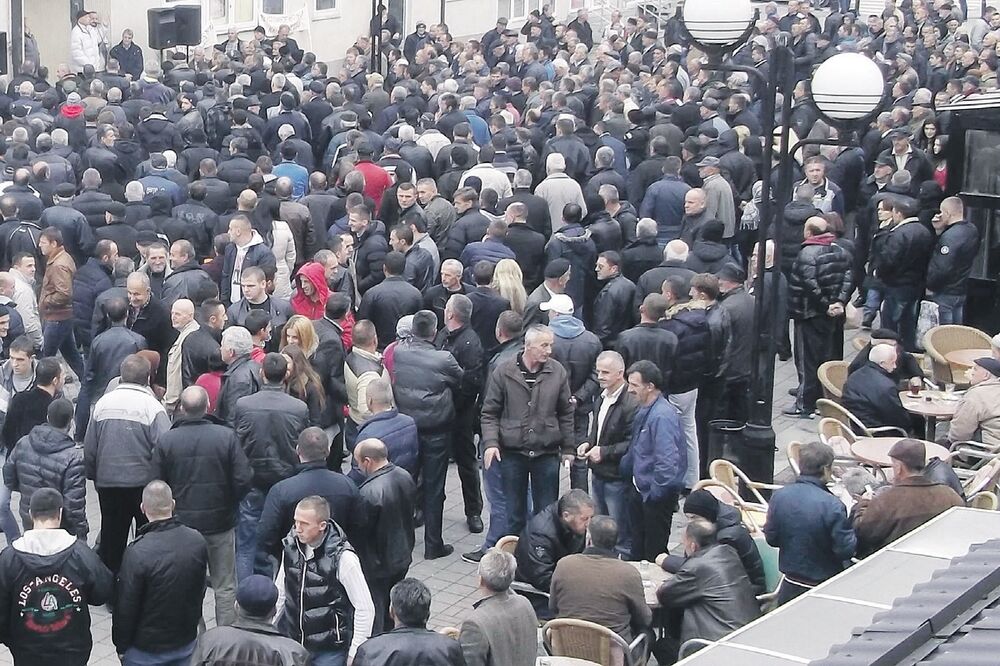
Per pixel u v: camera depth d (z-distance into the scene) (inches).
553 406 569.6
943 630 250.5
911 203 802.8
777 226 594.9
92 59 1441.9
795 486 473.4
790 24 1630.2
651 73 1347.2
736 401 672.4
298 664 375.6
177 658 429.4
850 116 551.2
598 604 442.9
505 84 1264.8
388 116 1085.1
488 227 733.9
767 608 479.8
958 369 725.9
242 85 1161.4
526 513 583.2
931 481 473.1
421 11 1859.0
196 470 488.7
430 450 587.5
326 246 760.3
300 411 522.6
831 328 756.0
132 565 420.5
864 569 331.3
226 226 767.1
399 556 488.7
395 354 584.1
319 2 1743.4
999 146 796.0
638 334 609.6
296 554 429.4
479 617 400.8
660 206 831.1
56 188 768.9
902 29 1684.3
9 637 418.0
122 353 610.2
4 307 628.1
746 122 1061.8
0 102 1081.4
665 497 542.9
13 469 495.8
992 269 810.2
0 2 1409.9
